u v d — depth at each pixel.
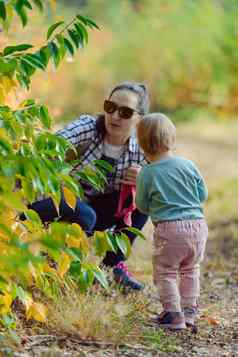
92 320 6.14
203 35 30.78
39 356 5.49
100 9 36.19
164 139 6.71
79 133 7.21
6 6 5.56
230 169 20.73
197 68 31.84
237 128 29.30
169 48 32.97
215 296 8.37
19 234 5.54
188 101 32.78
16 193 5.27
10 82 5.53
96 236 5.70
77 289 6.76
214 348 6.18
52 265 6.21
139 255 10.07
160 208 6.62
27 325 6.20
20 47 5.34
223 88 30.08
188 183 6.68
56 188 5.01
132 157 7.39
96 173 6.06
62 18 8.73
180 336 6.43
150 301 7.55
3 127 5.06
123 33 34.62
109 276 7.64
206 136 27.61
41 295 6.57
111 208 7.56
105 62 33.00
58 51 5.47
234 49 29.23
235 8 29.02
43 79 9.12
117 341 6.02
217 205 16.08
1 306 5.47
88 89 31.06
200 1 30.80
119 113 7.17
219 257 11.12
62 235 5.19
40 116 5.34
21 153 5.04
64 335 6.06
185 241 6.52
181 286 6.74
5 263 4.70
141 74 33.81
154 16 34.16
